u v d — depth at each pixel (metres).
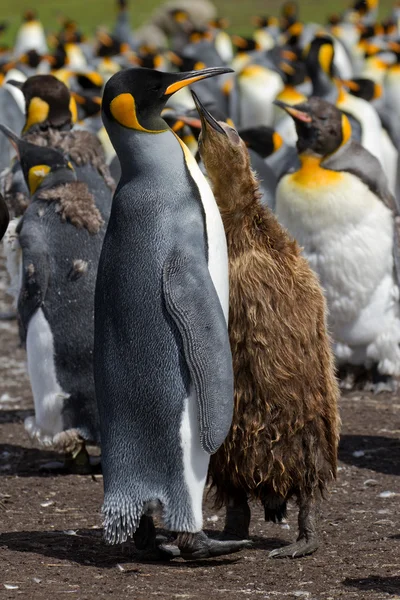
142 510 8.23
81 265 11.56
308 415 8.57
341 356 16.73
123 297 8.17
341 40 54.19
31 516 10.47
